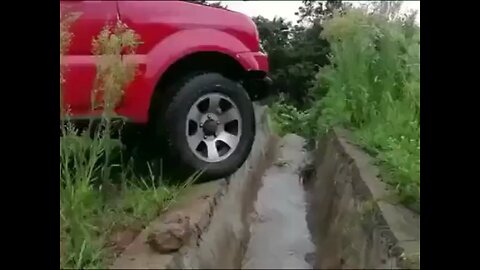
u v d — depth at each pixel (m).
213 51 2.71
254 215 3.58
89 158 2.32
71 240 1.84
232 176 3.06
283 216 3.67
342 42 4.96
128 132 2.74
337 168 3.69
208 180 2.74
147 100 2.54
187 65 2.78
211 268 2.24
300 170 5.09
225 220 2.72
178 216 2.20
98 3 2.50
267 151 5.52
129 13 2.54
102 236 1.96
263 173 4.80
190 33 2.67
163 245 1.90
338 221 3.00
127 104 2.51
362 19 4.93
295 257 2.99
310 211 3.83
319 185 4.29
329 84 5.63
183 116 2.66
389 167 2.82
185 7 2.71
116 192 2.41
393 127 3.48
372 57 4.67
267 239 3.24
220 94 2.73
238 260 2.79
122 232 2.12
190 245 2.06
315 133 6.08
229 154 2.76
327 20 5.18
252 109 2.81
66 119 2.24
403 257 1.79
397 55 4.34
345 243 2.64
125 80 2.39
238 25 2.85
